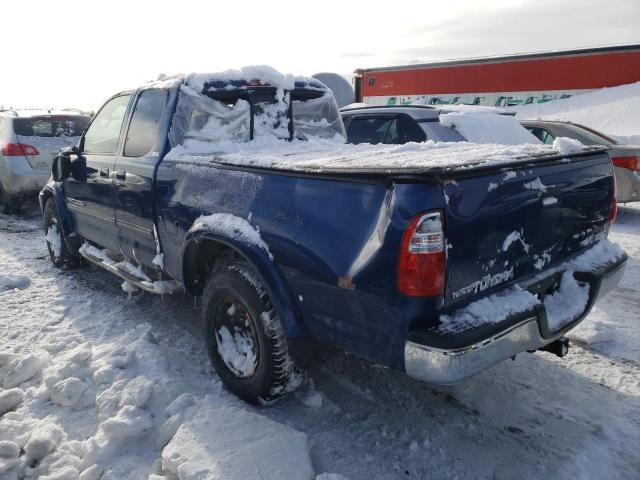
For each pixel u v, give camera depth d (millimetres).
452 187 2125
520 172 2439
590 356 3631
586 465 2541
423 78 19750
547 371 3424
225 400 3045
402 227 2086
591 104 16625
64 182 5000
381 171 2172
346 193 2324
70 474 2436
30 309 4461
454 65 18859
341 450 2648
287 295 2656
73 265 5566
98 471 2471
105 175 4184
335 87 10977
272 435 2582
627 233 7359
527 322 2307
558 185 2668
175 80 3723
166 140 3574
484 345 2111
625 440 2723
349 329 2389
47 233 5633
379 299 2199
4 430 2740
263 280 2709
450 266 2143
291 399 3090
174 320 4199
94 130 4668
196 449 2490
